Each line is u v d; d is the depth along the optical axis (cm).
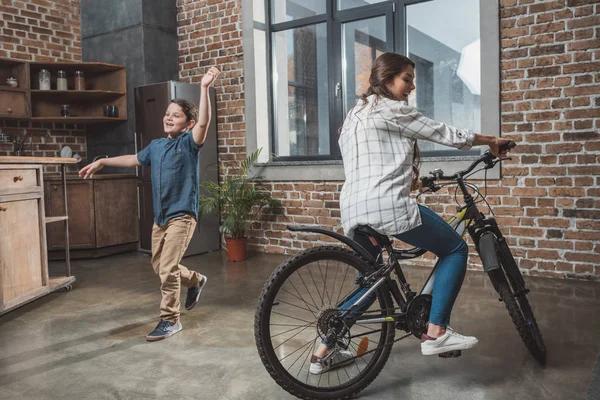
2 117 517
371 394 214
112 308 354
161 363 253
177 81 589
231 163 574
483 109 423
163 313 296
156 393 220
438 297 210
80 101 599
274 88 567
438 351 209
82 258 546
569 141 394
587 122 387
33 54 572
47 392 222
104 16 594
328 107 532
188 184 297
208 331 301
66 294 393
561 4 391
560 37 393
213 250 571
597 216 387
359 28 503
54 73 580
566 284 383
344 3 513
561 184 399
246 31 549
